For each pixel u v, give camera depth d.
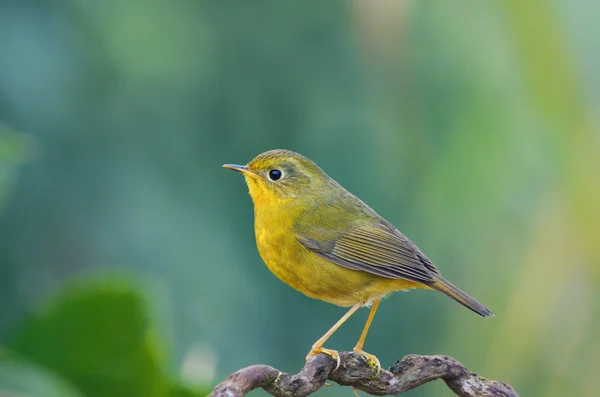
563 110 10.67
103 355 8.85
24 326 8.87
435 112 13.37
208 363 9.18
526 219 13.37
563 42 10.58
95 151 12.05
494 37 13.36
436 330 14.26
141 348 8.91
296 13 12.88
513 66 12.44
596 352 12.77
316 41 12.99
